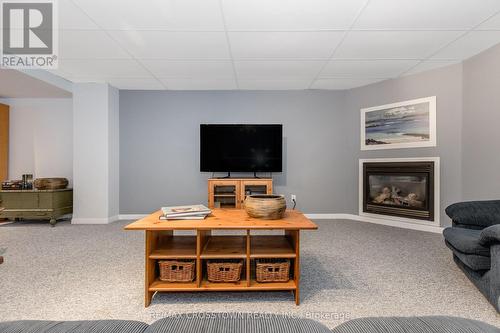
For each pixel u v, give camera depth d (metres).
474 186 3.01
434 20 2.30
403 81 3.63
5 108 4.22
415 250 2.62
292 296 1.72
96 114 3.90
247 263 1.63
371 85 3.94
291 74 3.58
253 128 4.07
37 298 1.68
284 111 4.26
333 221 4.00
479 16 2.24
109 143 3.96
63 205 3.92
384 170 3.75
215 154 4.07
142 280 1.94
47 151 4.32
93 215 3.91
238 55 2.98
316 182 4.26
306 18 2.26
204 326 0.73
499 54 2.73
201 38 2.60
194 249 1.75
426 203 3.38
